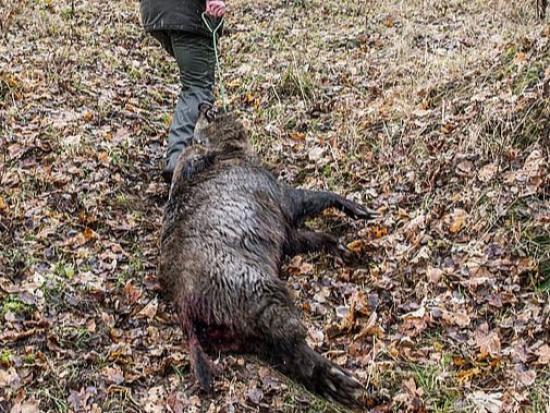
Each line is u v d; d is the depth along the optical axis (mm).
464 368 3102
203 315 3143
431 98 4766
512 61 4598
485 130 4137
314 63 5793
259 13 7254
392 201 4023
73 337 3318
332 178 4273
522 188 3689
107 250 3826
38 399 3039
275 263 3402
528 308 3248
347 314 3410
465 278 3428
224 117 3889
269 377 3162
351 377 2992
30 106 4906
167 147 4441
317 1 7465
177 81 5812
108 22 6820
